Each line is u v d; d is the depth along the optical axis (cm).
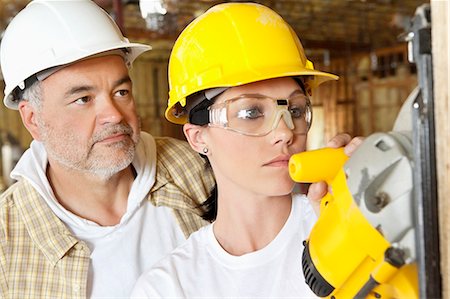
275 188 108
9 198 179
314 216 121
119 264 173
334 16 898
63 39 162
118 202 180
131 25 761
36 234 169
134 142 169
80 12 169
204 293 116
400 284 71
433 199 57
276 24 117
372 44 1058
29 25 168
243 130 108
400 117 75
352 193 71
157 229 182
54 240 167
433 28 56
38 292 166
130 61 189
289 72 107
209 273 118
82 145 162
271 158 108
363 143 73
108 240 174
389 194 66
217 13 118
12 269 167
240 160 110
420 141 58
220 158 113
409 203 64
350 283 78
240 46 112
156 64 1207
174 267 120
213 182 196
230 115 109
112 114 160
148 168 183
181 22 748
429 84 57
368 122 1099
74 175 169
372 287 72
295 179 87
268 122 107
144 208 183
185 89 117
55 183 177
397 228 65
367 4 825
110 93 162
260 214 118
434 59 56
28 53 164
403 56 1015
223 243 122
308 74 111
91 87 159
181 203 184
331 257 78
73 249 168
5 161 921
